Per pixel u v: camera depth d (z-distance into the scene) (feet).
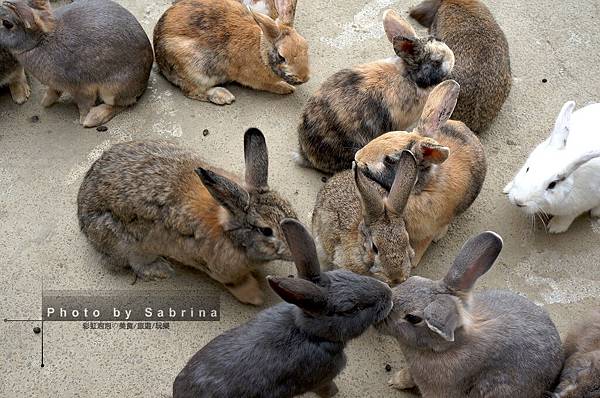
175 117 10.44
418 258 9.79
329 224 9.55
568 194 9.71
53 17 10.05
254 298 9.69
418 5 10.87
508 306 9.11
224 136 10.37
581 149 9.62
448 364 9.01
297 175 10.22
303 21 10.93
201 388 8.89
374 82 9.98
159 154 9.57
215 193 9.14
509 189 9.91
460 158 9.70
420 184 9.51
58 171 10.16
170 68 10.46
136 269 9.74
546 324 9.08
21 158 10.20
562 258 9.91
